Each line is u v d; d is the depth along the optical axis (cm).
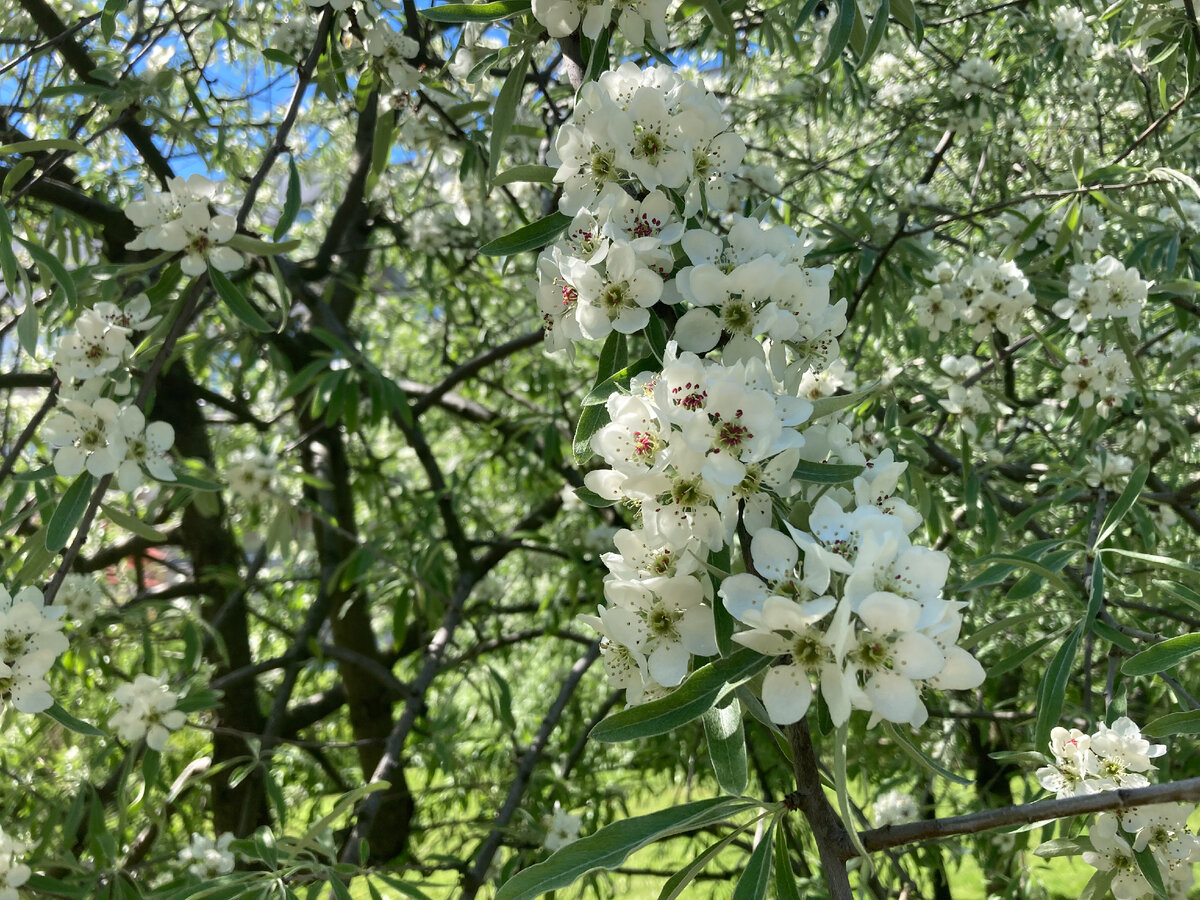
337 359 348
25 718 295
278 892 179
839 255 289
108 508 180
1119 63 337
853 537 101
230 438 427
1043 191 253
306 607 493
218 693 252
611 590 109
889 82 395
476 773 404
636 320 117
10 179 168
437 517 407
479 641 398
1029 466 317
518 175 143
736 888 101
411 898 192
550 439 412
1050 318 319
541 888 96
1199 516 252
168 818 341
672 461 101
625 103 131
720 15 180
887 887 321
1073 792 153
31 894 212
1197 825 323
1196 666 261
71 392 182
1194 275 269
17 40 308
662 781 440
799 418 104
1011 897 250
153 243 188
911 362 350
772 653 96
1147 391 266
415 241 412
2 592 158
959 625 95
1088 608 162
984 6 360
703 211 128
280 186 493
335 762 450
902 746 96
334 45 233
